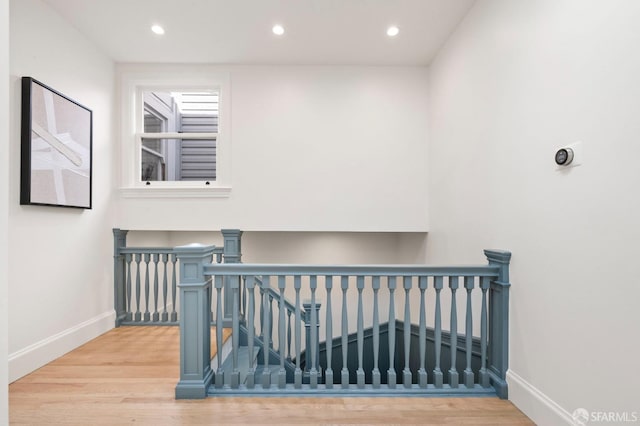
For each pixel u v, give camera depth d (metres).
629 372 1.17
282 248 4.16
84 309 2.73
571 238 1.43
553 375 1.52
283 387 1.90
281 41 2.82
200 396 1.82
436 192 3.04
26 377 2.07
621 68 1.21
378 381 1.90
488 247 2.13
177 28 2.64
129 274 3.22
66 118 2.47
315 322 1.95
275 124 3.22
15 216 2.08
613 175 1.23
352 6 2.37
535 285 1.66
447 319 2.74
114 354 2.46
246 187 3.21
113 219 3.15
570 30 1.44
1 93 0.95
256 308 3.79
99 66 2.94
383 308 4.15
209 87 3.27
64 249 2.50
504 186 1.95
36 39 2.25
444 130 2.86
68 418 1.63
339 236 4.19
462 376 2.49
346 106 3.24
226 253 3.12
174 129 3.79
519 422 1.63
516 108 1.83
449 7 2.36
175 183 3.29
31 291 2.19
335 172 3.24
